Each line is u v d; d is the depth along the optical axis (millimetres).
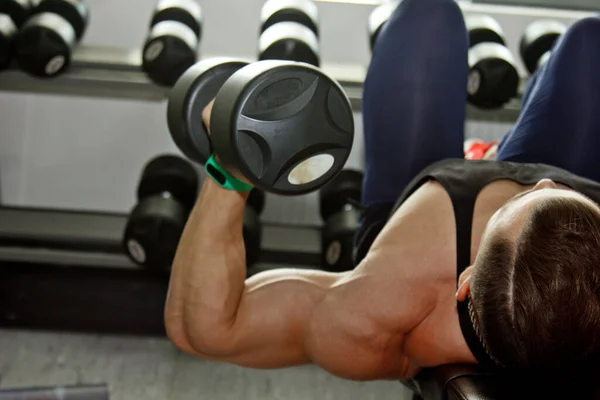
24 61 2238
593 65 1490
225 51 2830
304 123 977
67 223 2586
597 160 1474
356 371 1224
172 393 2264
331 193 2562
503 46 2416
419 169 1516
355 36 2854
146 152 2896
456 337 1166
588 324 896
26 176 2879
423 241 1215
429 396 1220
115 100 2836
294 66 959
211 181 1162
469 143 1979
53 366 2334
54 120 2844
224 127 958
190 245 1170
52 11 2387
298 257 2551
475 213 1221
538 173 1294
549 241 915
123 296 2539
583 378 978
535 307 909
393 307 1185
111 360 2393
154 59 2260
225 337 1175
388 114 1542
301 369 2438
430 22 1560
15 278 2533
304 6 2439
